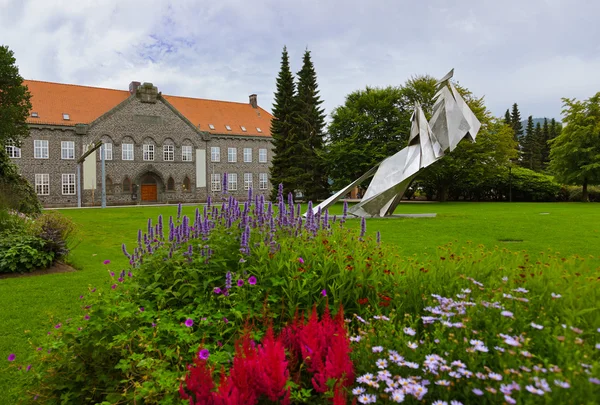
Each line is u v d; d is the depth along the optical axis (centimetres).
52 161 4534
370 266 411
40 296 721
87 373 306
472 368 223
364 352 259
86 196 4691
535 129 9556
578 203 4112
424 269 401
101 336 311
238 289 374
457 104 1962
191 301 392
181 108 5722
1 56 3381
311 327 282
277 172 4500
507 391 189
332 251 442
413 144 2123
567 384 186
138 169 5016
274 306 381
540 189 4981
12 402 371
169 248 436
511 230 1516
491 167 4631
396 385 211
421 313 342
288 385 236
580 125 4412
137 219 2306
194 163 5444
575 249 1091
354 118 4453
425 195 5944
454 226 1648
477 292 344
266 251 429
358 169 4341
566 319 267
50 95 4778
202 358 259
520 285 365
